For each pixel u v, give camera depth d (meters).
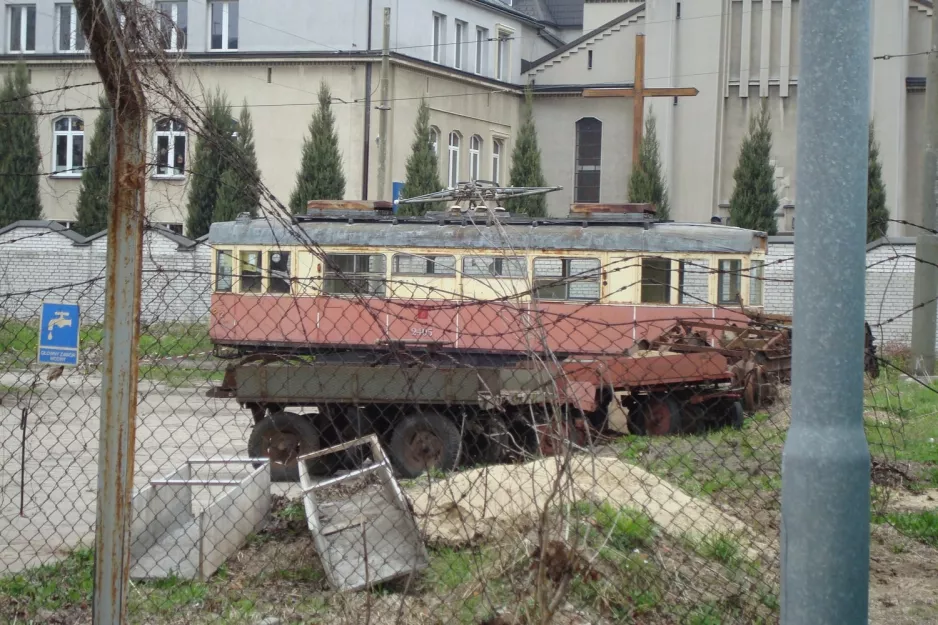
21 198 34.47
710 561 6.74
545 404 5.55
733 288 17.81
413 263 18.52
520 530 6.53
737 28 36.72
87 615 6.20
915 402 16.36
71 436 14.28
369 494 8.77
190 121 5.37
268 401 10.94
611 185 40.28
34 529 8.80
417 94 36.84
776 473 8.84
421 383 10.23
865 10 4.09
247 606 6.36
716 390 12.91
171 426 15.34
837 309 4.04
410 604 6.25
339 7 35.62
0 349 7.73
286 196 36.06
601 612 5.94
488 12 41.03
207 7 36.91
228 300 17.53
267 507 8.41
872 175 32.25
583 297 18.09
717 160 36.78
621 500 7.34
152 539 7.52
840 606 3.97
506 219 18.88
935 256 20.84
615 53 40.31
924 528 8.41
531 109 37.41
